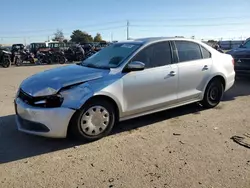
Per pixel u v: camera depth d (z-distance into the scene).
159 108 5.11
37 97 4.00
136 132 4.73
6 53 18.67
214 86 6.05
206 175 3.32
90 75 4.34
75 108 4.02
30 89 4.17
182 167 3.51
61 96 3.98
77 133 4.15
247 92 8.00
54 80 4.20
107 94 4.29
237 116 5.61
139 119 5.41
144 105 4.83
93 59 5.33
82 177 3.30
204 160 3.70
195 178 3.25
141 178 3.27
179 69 5.26
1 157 3.85
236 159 3.73
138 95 4.71
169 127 4.98
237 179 3.23
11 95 7.83
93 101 4.21
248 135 4.61
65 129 4.02
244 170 3.43
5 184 3.17
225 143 4.27
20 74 13.45
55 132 3.98
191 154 3.88
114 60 4.83
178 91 5.32
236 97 7.32
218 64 6.01
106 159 3.75
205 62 5.75
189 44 5.61
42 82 4.23
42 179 3.27
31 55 22.02
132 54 4.75
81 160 3.74
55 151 4.02
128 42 5.27
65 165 3.61
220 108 6.19
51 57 22.17
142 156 3.83
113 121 4.52
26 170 3.49
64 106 3.97
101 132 4.38
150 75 4.82
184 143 4.27
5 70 15.95
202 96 5.83
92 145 4.21
